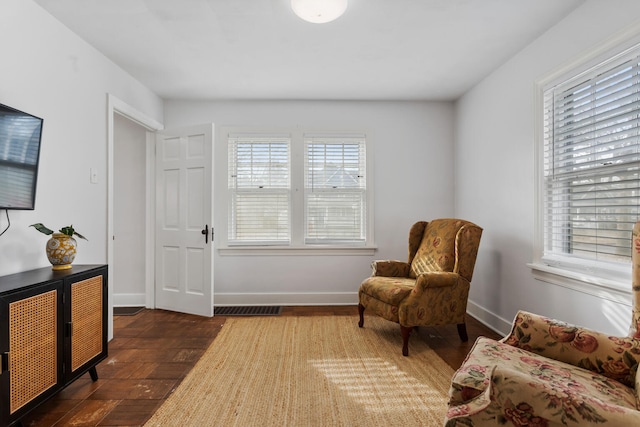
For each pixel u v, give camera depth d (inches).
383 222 148.5
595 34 74.9
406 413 66.2
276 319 125.5
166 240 137.9
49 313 63.2
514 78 105.0
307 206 148.3
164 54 104.0
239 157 146.9
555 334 52.0
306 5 75.1
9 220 71.1
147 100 131.4
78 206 92.4
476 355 50.4
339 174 148.7
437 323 98.2
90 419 64.1
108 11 81.4
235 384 77.3
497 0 77.4
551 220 91.4
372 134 148.1
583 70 78.8
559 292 86.0
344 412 66.5
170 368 85.4
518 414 35.0
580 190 82.3
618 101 70.9
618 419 31.2
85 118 95.6
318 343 102.1
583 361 49.3
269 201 147.5
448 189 149.3
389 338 106.7
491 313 117.7
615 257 73.2
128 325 118.6
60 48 86.0
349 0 76.7
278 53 103.8
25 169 70.8
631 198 68.7
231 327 116.4
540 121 93.5
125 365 87.2
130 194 143.2
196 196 131.6
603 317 73.1
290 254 146.3
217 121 146.0
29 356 58.5
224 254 145.0
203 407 68.1
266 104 146.6
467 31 91.0
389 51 102.6
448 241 110.3
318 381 78.7
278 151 147.4
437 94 140.6
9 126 66.9
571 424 32.4
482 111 124.8
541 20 85.5
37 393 60.2
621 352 47.4
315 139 147.9
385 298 99.6
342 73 118.8
